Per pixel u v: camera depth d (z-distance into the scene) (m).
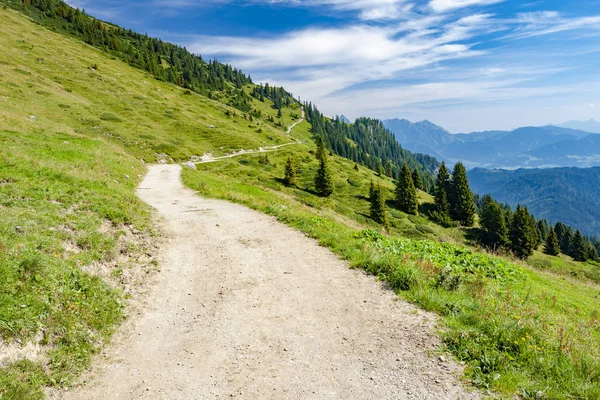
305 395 5.57
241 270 11.08
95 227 11.35
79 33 176.38
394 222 78.56
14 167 15.24
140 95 104.38
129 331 7.64
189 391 5.77
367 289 9.46
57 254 8.80
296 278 10.39
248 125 140.00
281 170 88.75
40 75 84.62
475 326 7.17
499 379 5.54
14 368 5.61
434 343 6.69
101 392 5.72
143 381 6.03
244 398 5.55
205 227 16.08
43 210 11.18
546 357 6.05
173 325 7.95
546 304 11.73
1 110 37.91
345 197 86.81
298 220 16.89
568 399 5.09
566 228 124.38
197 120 106.12
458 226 88.81
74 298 7.66
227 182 37.00
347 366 6.27
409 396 5.37
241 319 8.11
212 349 6.97
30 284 7.14
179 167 49.88
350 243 13.42
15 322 6.14
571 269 73.69
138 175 34.31
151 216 16.95
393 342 6.89
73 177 16.75
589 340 7.59
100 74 107.94
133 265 10.74
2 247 7.64
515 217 79.12
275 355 6.70
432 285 9.55
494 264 15.03
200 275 10.75
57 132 36.59
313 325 7.75
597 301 16.06
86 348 6.71
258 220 17.50
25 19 138.62
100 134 61.47
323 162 78.88
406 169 89.50
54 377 5.81
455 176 97.06
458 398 5.23
